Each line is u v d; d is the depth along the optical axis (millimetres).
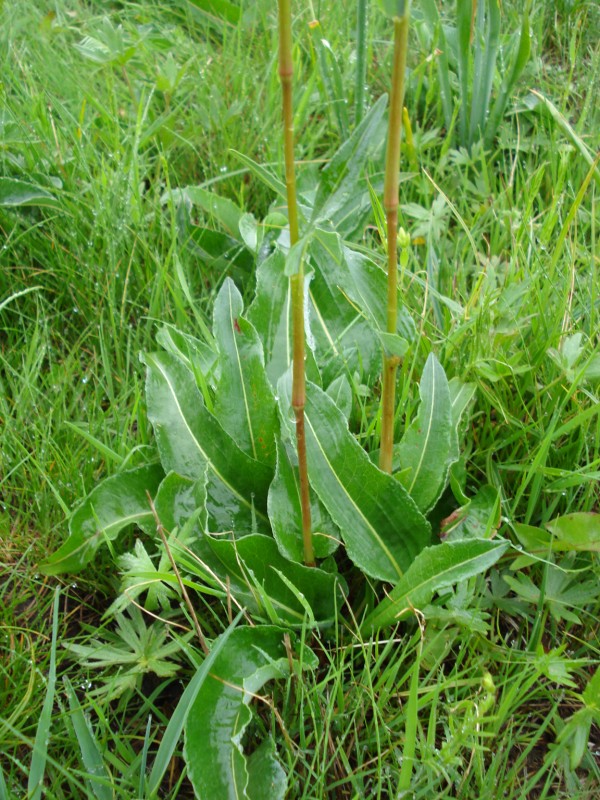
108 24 602
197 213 585
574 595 372
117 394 482
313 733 326
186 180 628
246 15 756
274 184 335
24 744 337
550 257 497
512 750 347
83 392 485
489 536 346
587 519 368
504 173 604
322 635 365
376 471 350
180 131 648
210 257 539
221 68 689
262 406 385
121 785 310
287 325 439
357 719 336
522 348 452
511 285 430
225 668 310
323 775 304
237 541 344
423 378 369
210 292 535
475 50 594
